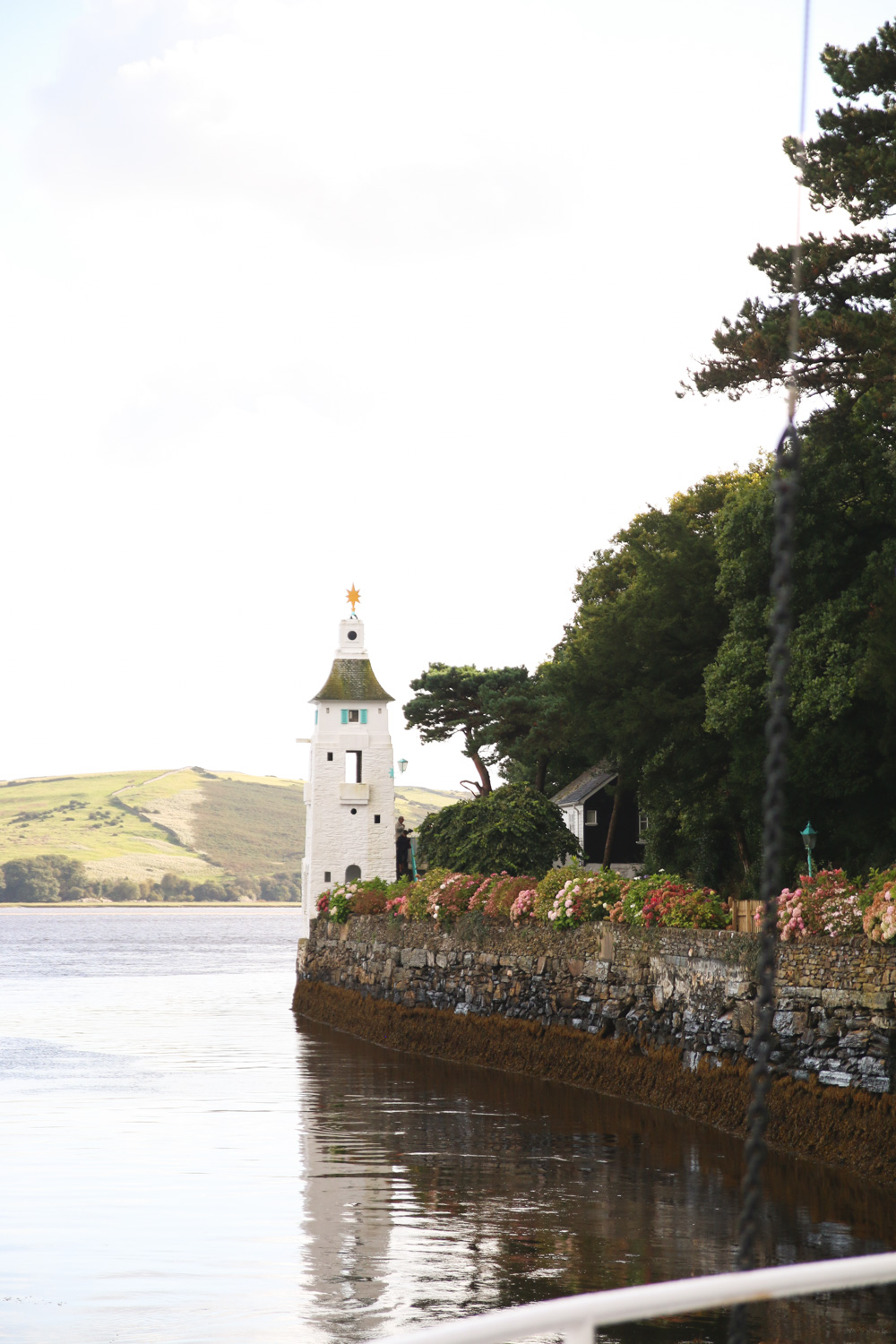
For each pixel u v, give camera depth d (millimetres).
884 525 55062
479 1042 51812
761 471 85938
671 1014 38406
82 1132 35906
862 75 49219
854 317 47719
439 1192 28203
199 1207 26969
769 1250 22844
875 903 29016
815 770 53875
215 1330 19391
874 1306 20484
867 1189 27047
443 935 57656
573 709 75938
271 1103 41406
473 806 78312
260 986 108500
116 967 141625
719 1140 33031
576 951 45156
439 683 111812
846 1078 29453
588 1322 5453
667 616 69312
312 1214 26281
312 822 96312
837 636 53312
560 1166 30672
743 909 36719
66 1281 21750
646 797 74312
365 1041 63969
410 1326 19438
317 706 97500
